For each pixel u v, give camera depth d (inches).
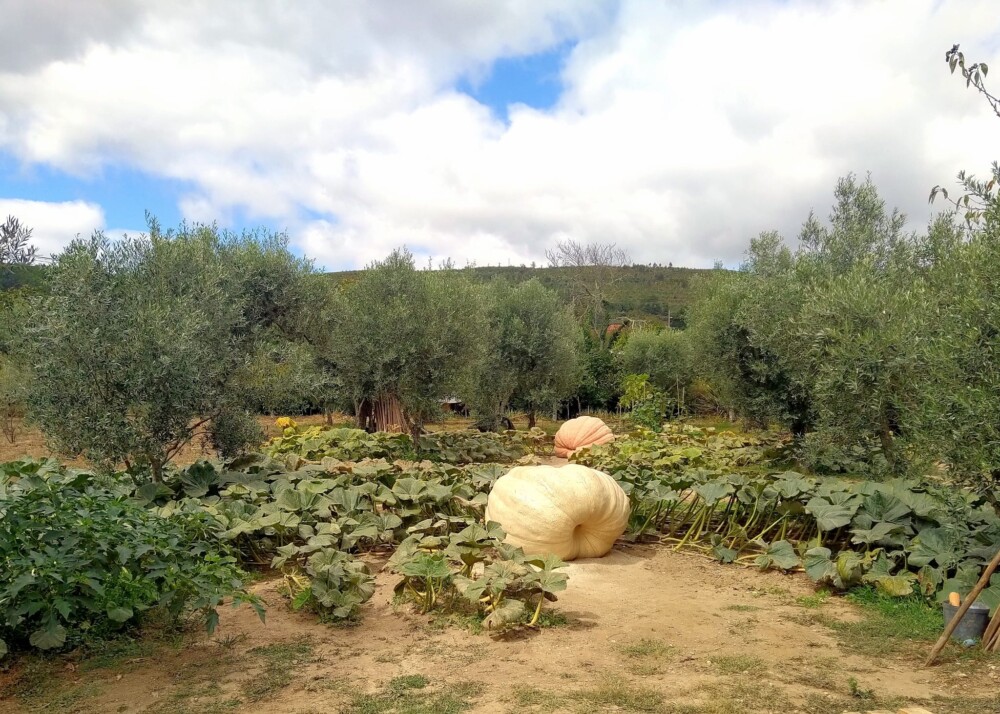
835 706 154.2
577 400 1423.5
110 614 179.6
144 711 153.9
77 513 183.9
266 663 181.6
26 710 154.6
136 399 309.1
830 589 246.5
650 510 338.0
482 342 678.5
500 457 657.0
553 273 2915.8
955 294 254.2
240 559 281.1
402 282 624.1
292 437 581.6
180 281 347.6
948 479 257.9
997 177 224.4
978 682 169.2
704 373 672.4
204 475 332.8
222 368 349.7
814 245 564.4
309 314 595.5
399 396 617.3
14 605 170.2
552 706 154.3
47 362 300.7
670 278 3056.1
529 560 225.6
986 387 214.7
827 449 437.1
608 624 212.7
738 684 166.1
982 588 195.8
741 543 307.4
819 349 371.9
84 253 312.0
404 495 320.8
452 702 157.5
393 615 221.8
